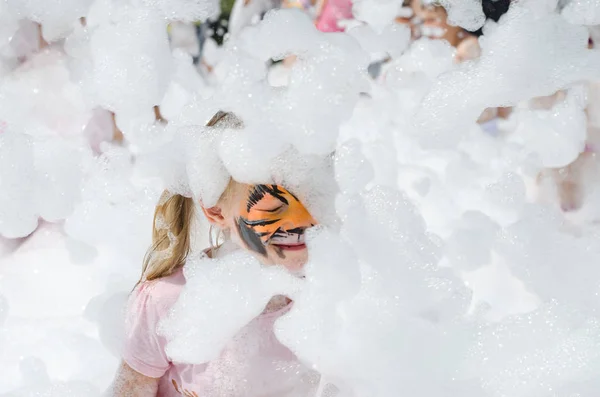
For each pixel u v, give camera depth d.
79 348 1.86
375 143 2.06
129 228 2.01
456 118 1.52
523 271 1.65
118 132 2.39
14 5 2.08
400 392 1.38
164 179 1.50
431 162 2.34
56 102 2.32
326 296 1.35
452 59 2.08
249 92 1.34
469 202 2.21
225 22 3.07
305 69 1.33
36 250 2.26
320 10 2.73
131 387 1.44
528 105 2.19
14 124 2.30
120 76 1.81
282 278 1.36
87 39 2.01
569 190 2.05
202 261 1.38
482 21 2.20
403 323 1.39
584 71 1.47
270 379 1.38
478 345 1.36
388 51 2.09
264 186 1.36
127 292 1.93
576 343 1.31
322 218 1.39
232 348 1.37
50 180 1.88
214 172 1.40
